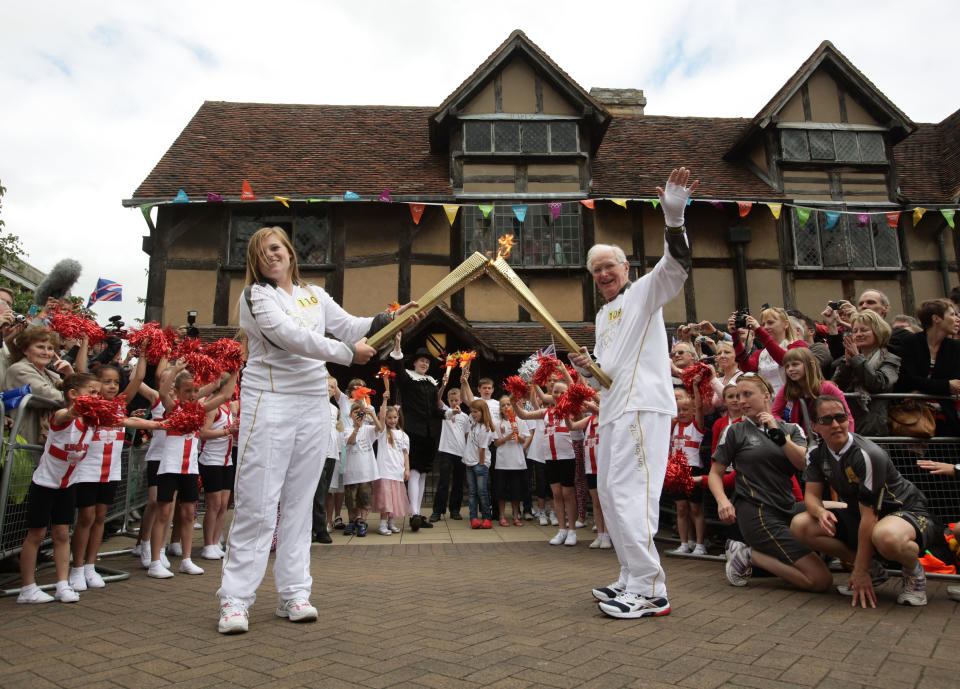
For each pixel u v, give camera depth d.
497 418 8.73
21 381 4.52
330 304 3.56
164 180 11.94
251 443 3.09
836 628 2.96
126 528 6.63
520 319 11.79
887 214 11.38
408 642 2.69
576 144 12.28
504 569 4.90
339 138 13.77
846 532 3.79
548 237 11.97
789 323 5.46
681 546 5.69
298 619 3.05
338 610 3.35
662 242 12.15
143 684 2.20
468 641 2.70
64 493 3.83
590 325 11.74
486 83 12.38
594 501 6.27
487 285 11.91
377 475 7.36
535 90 12.45
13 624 3.15
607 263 3.52
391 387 11.31
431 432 8.12
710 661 2.42
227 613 2.89
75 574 4.13
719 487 4.16
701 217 12.26
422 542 6.78
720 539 5.96
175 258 11.63
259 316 3.08
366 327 3.50
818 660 2.45
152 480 5.23
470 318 11.77
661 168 13.11
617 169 13.02
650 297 3.21
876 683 2.19
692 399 5.91
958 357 4.49
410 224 11.95
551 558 5.57
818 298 12.16
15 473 4.14
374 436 7.52
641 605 3.15
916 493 3.69
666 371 3.29
